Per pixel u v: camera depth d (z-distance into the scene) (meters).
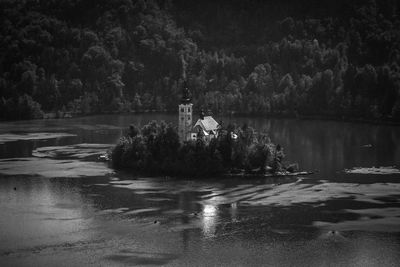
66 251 187.38
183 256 184.25
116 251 187.62
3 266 176.62
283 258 183.25
